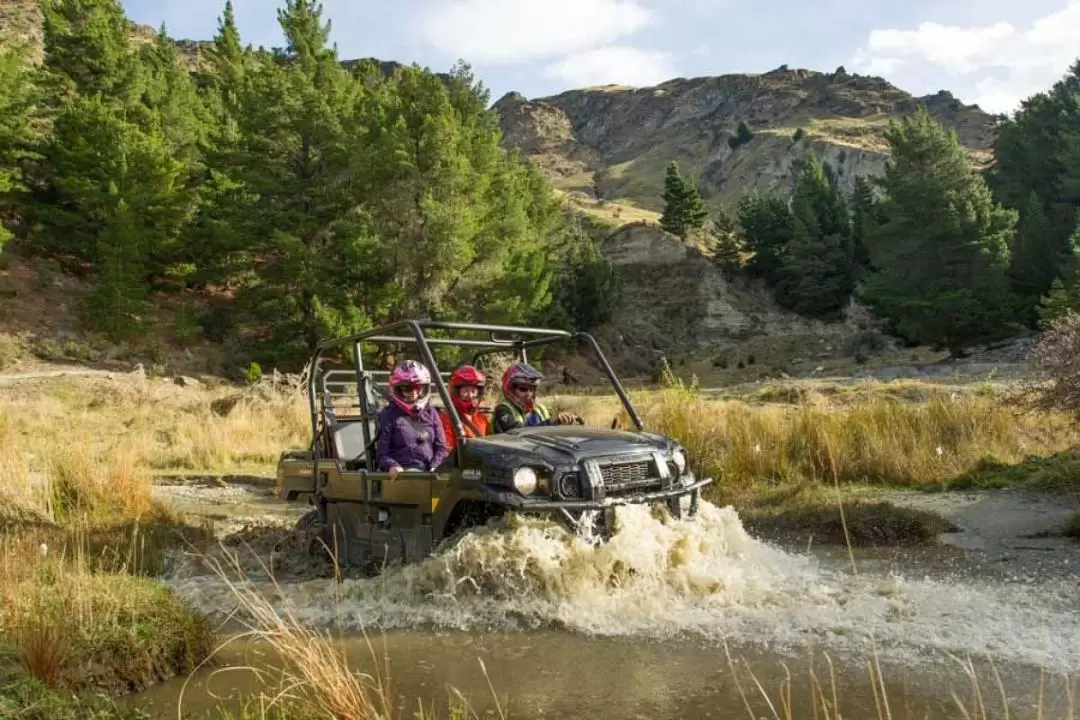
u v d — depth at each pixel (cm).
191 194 5641
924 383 3059
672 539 647
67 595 556
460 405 789
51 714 419
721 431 1267
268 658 548
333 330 4900
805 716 422
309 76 5969
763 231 10031
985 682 455
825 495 1034
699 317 9312
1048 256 6738
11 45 6862
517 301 5478
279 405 2366
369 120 5650
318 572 779
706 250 11088
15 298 5141
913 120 7031
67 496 989
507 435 694
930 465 1141
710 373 7569
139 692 493
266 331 5662
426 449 750
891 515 884
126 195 5294
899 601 608
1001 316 6512
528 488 618
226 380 4962
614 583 622
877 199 10081
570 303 7925
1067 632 530
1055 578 664
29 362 4525
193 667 533
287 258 5144
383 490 719
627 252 10050
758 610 597
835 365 7162
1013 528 845
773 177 18200
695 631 560
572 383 6281
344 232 5241
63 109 6094
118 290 5034
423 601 639
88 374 4297
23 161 5878
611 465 647
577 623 581
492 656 528
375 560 736
